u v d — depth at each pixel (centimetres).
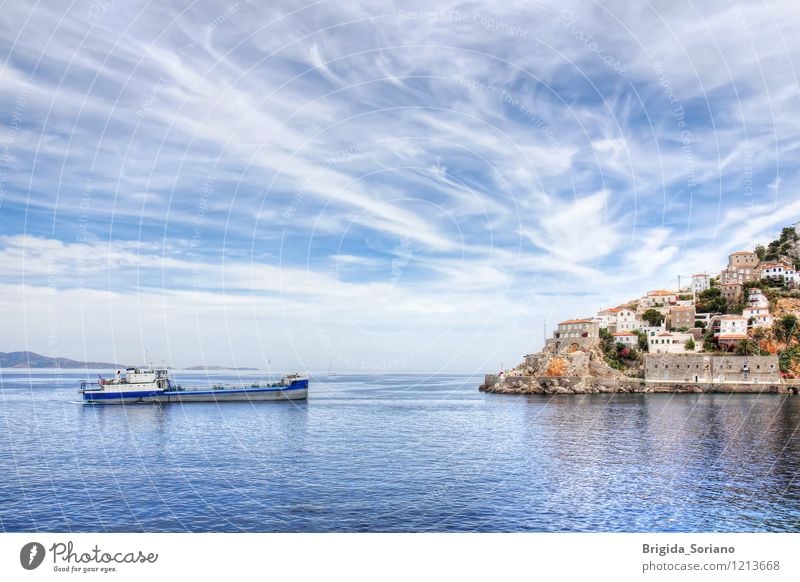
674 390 15625
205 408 13288
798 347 15738
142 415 11869
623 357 17412
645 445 7450
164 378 14662
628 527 4078
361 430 9194
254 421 10669
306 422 10394
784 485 5244
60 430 9562
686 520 4238
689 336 16975
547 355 17962
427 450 7188
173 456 6944
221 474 5825
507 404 13538
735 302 18288
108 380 14550
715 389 15425
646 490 5072
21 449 7581
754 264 19275
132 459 6769
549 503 4675
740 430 8681
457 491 5053
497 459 6525
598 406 12612
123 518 4384
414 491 5066
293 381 14850
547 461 6388
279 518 4306
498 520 4225
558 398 15100
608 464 6200
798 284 18138
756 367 15262
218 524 4206
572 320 18038
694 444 7500
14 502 4825
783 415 10488
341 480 5494
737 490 5072
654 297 19512
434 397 16375
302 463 6369
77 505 4731
